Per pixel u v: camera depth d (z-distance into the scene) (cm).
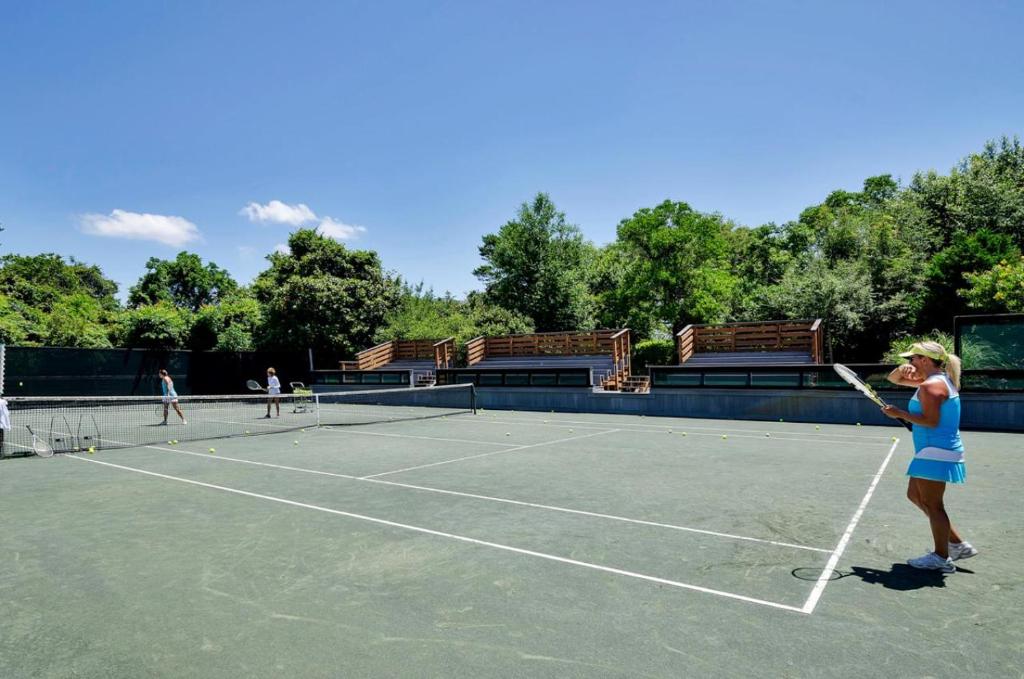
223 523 681
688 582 490
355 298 3416
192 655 374
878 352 2744
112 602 460
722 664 354
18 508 760
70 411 2386
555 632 400
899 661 356
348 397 2827
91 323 4106
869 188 6088
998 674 340
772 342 2495
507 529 649
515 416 2073
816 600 450
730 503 762
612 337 2531
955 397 494
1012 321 1496
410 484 896
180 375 2909
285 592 476
